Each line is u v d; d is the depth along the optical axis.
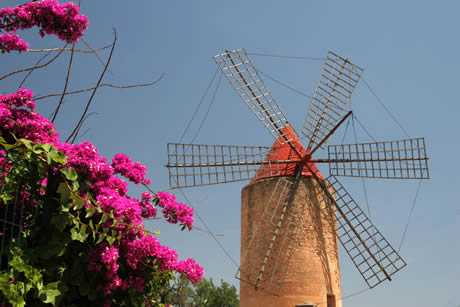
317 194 14.07
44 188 4.43
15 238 3.86
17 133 4.28
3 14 4.30
